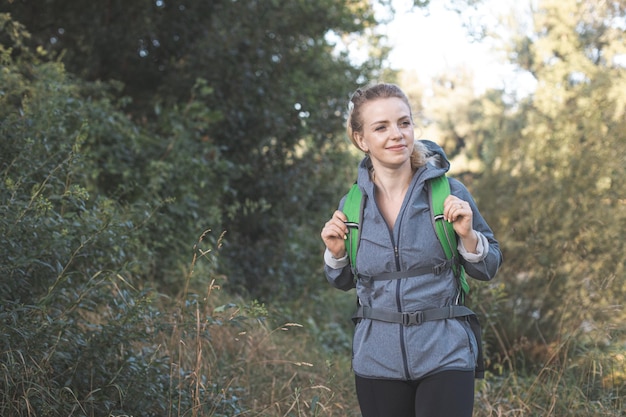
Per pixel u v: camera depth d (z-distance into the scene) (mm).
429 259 2768
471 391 2744
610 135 6840
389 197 2879
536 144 7246
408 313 2752
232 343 5414
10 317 3467
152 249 6297
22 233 3682
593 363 5070
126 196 6695
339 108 10000
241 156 8867
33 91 5379
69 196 4055
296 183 9352
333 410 4762
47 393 3363
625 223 6367
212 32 8461
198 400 3723
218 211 7555
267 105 8961
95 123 6410
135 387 3768
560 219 6578
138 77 8883
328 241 2926
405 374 2752
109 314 4367
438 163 2930
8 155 4395
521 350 6035
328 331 7992
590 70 8523
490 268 2805
